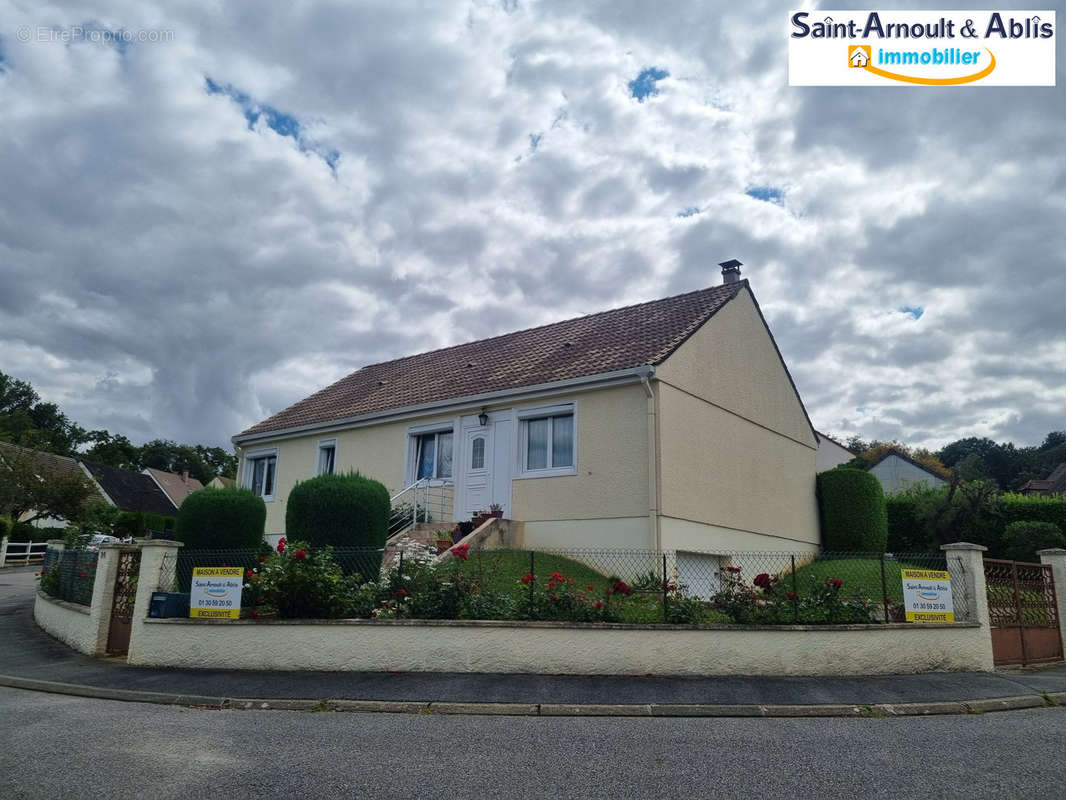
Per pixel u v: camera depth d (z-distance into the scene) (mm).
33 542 35969
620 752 6699
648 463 14977
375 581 10875
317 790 5645
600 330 19594
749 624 9750
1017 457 77688
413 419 19812
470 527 16797
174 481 70375
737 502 17672
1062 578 11820
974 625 10438
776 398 20391
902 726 7746
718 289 19438
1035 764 6438
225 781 5812
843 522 21203
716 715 8102
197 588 10414
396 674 9445
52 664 10562
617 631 9570
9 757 6348
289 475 22781
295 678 9367
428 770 6148
